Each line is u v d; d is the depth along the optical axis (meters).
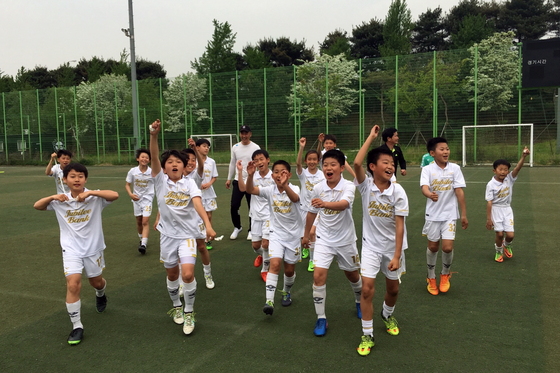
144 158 6.56
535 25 45.47
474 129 21.44
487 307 4.24
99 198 4.07
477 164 21.09
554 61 18.50
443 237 4.61
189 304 3.87
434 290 4.64
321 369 3.18
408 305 4.35
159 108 28.14
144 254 6.56
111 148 29.55
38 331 3.95
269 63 45.16
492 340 3.56
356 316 4.14
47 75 57.31
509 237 5.66
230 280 5.30
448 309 4.22
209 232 3.82
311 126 24.58
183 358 3.40
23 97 31.38
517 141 20.89
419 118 22.44
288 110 25.00
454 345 3.49
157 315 4.27
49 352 3.55
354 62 24.12
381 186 3.59
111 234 7.90
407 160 22.11
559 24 46.66
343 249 3.83
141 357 3.43
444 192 4.69
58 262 6.18
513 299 4.42
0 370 3.28
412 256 6.07
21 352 3.56
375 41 47.41
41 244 7.23
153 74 53.84
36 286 5.17
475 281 5.00
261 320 4.09
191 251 3.96
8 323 4.13
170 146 27.91
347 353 3.41
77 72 56.81
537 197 10.56
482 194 11.27
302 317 4.14
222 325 3.99
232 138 26.33
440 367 3.16
